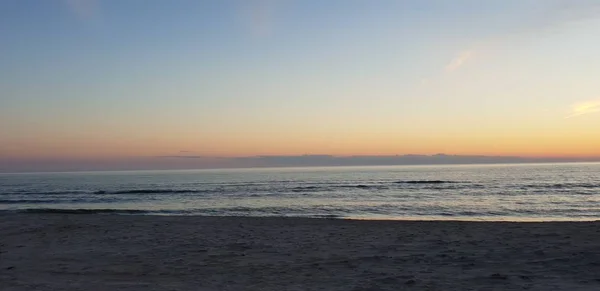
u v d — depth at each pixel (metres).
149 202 42.03
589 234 12.45
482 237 12.56
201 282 7.64
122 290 7.04
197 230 15.09
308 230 14.87
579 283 7.00
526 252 9.95
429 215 29.09
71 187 75.31
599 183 64.12
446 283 7.28
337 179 96.31
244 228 15.54
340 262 9.38
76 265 9.45
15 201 44.81
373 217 28.03
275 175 144.12
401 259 9.59
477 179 83.69
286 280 7.71
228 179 108.75
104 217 19.98
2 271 8.83
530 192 48.84
